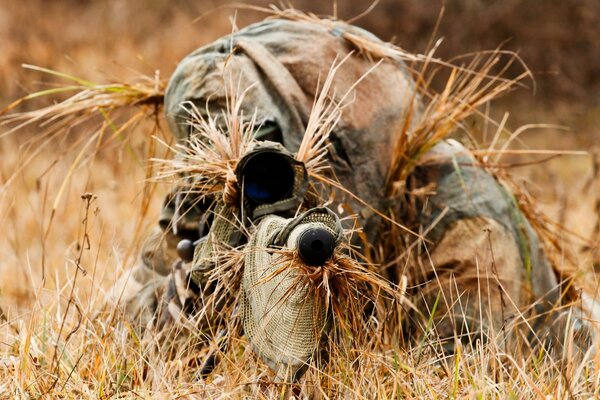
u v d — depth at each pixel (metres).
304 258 5.10
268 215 5.66
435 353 6.45
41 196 12.53
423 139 7.13
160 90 7.94
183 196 7.00
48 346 6.65
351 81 6.98
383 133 7.01
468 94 7.61
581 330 6.95
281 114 6.66
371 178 6.92
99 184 12.66
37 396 6.04
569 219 11.47
